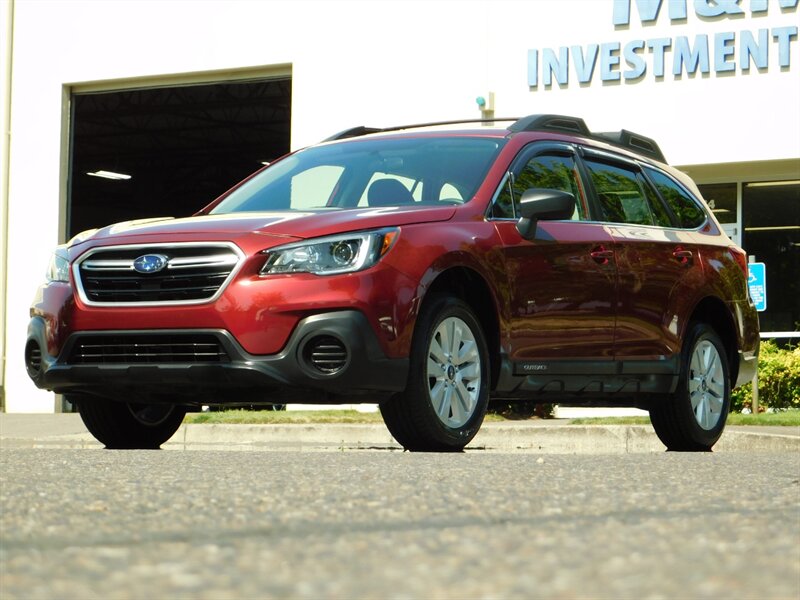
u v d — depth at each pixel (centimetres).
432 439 553
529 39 1534
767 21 1433
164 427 675
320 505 269
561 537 213
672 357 683
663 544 204
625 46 1488
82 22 1792
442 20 1583
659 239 693
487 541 207
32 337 595
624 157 720
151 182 3647
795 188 1485
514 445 991
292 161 692
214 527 231
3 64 1811
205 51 1727
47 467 400
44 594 149
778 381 1403
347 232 535
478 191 604
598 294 636
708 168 1493
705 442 711
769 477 364
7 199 1803
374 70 1619
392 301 530
